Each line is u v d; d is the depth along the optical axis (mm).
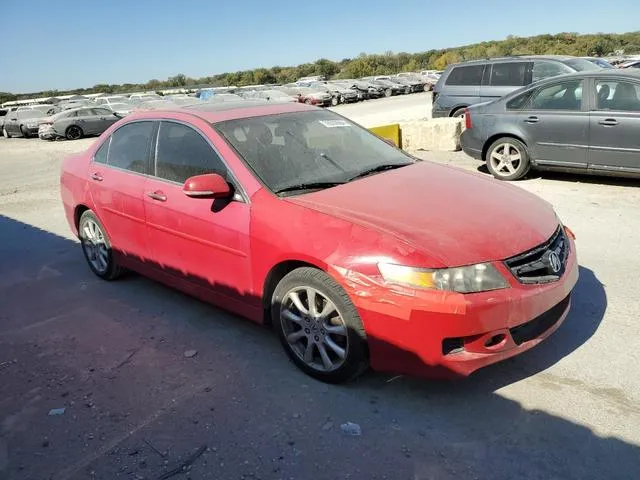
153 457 2770
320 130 4273
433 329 2756
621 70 7352
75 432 3012
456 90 12844
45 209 8633
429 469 2564
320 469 2605
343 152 4090
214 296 3902
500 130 8219
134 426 3025
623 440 2674
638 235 5598
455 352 2822
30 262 5969
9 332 4281
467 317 2723
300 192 3494
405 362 2881
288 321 3404
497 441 2723
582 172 7688
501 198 3496
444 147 11781
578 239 5590
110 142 4891
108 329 4203
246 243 3451
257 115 4207
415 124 11992
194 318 4293
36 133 25812
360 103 36625
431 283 2750
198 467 2678
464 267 2777
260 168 3635
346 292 2959
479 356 2824
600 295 4250
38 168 14266
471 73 12672
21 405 3299
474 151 8711
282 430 2900
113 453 2822
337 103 36844
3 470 2756
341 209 3217
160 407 3176
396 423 2900
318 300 3207
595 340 3592
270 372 3463
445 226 3021
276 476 2582
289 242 3182
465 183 3736
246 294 3602
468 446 2701
